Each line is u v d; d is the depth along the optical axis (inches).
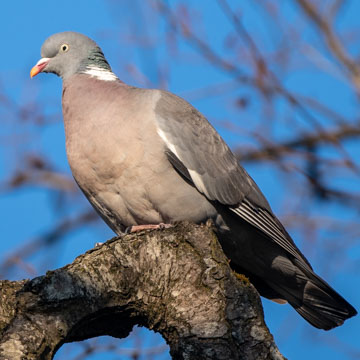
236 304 315.3
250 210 429.7
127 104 410.6
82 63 469.4
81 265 317.7
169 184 404.2
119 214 421.7
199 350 305.3
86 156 407.8
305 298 440.8
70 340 326.3
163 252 327.0
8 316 295.7
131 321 334.3
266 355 304.7
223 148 435.5
